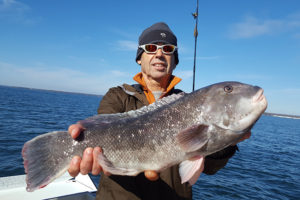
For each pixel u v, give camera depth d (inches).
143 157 77.2
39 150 78.0
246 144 709.3
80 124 81.7
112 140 78.6
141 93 97.9
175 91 110.8
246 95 77.9
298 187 306.7
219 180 302.7
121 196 78.7
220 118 77.6
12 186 140.9
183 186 85.2
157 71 99.2
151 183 82.0
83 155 71.9
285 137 1115.3
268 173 367.2
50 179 76.3
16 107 1082.7
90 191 142.6
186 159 76.8
